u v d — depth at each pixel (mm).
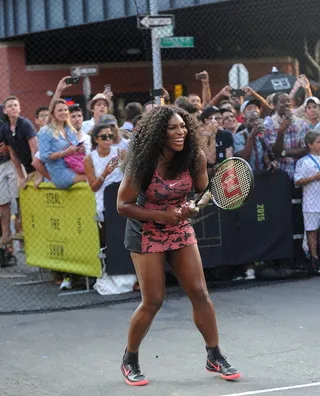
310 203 9656
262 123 9633
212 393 5609
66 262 9492
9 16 19844
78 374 6281
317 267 9719
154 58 11297
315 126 10445
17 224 11227
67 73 21734
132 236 5750
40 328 7773
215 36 19984
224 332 7352
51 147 9273
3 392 5895
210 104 11695
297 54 19562
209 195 5613
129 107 10852
